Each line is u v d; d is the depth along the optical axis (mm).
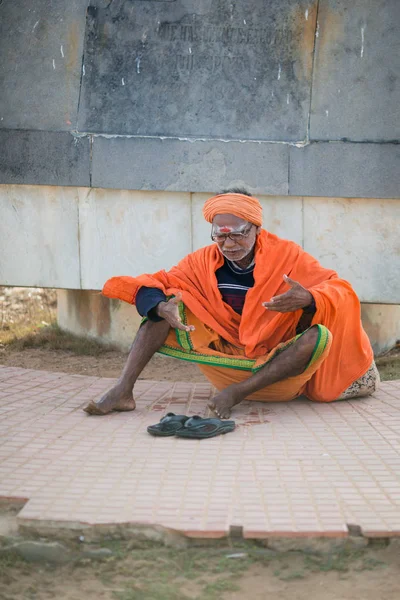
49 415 4805
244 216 4691
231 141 6250
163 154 6316
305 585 2961
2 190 6605
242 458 3967
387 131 6141
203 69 6328
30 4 6457
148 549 3146
